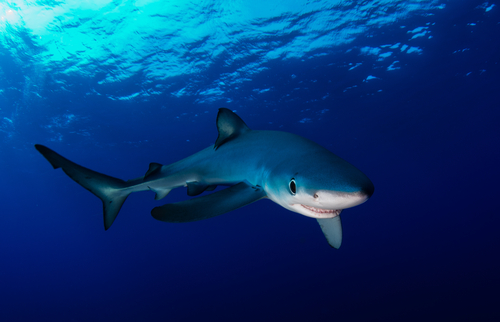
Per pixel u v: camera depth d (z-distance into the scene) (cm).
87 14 1152
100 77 1484
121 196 341
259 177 237
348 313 1638
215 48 1361
